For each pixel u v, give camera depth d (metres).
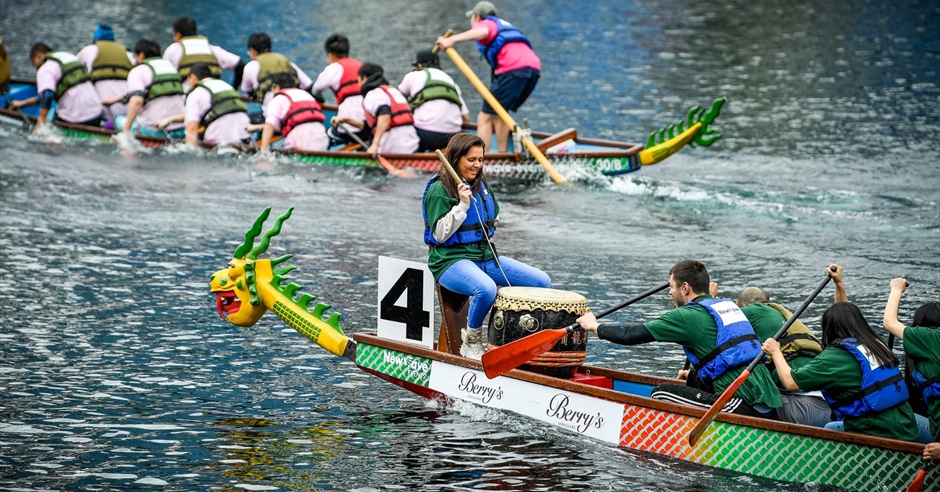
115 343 30.88
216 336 31.88
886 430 22.38
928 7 112.00
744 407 23.62
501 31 53.97
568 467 23.30
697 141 51.41
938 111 68.81
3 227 42.19
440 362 26.28
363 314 33.72
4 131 60.28
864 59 86.44
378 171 53.44
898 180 53.16
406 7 114.88
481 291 25.45
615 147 53.50
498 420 25.59
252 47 60.38
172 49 63.16
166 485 22.28
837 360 22.61
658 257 40.84
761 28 101.81
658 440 23.73
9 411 25.95
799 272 39.09
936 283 37.72
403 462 23.53
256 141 57.75
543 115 68.88
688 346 24.14
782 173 54.81
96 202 46.84
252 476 22.78
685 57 88.56
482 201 26.38
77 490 21.98
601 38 97.62
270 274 28.19
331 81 56.53
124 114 61.91
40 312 33.06
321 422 25.81
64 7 110.06
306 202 48.19
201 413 26.23
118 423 25.47
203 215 45.38
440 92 54.34
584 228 44.84
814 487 22.44
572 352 25.39
